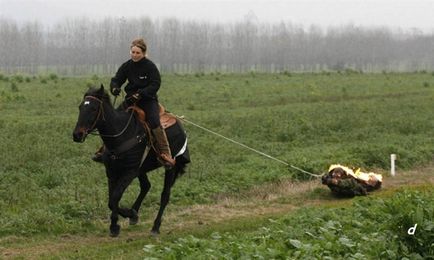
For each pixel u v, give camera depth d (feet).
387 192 50.19
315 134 78.54
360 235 31.42
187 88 141.69
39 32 363.97
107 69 345.10
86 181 48.73
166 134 37.60
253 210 45.83
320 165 58.90
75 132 33.30
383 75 211.41
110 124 34.53
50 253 34.14
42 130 72.28
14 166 52.85
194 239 29.81
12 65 328.70
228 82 163.53
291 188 52.08
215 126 82.43
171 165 36.81
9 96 107.55
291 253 27.35
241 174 53.98
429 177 59.21
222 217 43.52
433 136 80.28
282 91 138.72
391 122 88.99
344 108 107.24
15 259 32.94
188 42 368.89
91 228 38.99
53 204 42.47
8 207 41.50
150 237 37.37
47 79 160.35
